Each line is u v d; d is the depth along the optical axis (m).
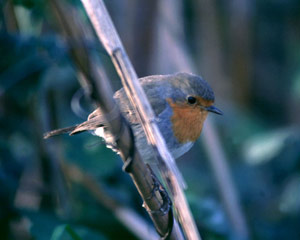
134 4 12.02
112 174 10.98
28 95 9.34
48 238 9.25
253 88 15.83
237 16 15.05
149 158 8.73
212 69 14.78
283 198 12.66
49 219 9.53
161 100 9.10
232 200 11.25
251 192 13.40
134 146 6.19
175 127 9.09
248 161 12.41
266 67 16.11
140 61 12.09
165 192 7.85
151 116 6.53
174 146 9.16
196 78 9.26
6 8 9.46
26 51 9.09
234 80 15.13
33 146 10.59
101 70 5.82
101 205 10.46
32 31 9.70
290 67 15.62
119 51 6.41
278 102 15.91
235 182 12.66
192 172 14.13
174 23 11.98
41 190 10.65
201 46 14.89
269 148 11.84
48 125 10.41
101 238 9.48
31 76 9.20
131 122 8.75
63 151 10.76
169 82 9.26
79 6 8.38
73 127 9.07
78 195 10.67
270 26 16.14
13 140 10.88
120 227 10.15
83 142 11.04
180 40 12.10
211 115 12.18
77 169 10.66
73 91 12.06
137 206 11.02
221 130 14.02
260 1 16.08
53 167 10.50
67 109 12.05
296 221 12.31
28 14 9.63
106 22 6.38
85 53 5.54
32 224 9.40
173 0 12.00
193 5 15.32
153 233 10.57
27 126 10.73
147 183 6.47
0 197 9.70
